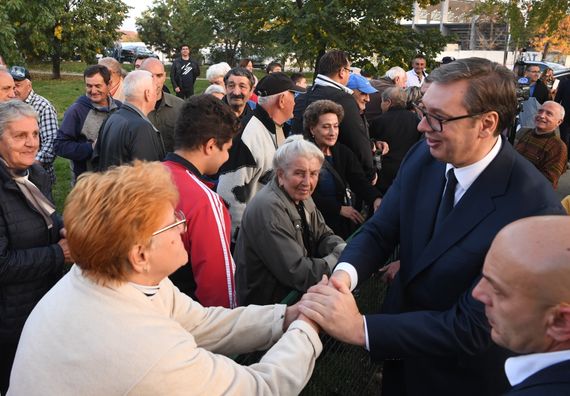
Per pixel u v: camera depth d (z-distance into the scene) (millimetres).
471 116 1366
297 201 2438
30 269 2162
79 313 1099
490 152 1464
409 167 1748
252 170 3119
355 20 11844
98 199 1105
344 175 3406
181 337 1139
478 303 1351
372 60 12594
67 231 1119
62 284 1187
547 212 1375
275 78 3215
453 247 1463
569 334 862
